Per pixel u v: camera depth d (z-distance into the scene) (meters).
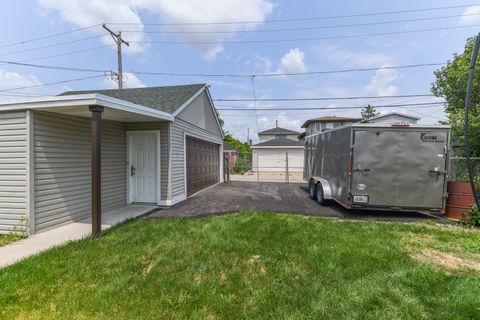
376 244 4.07
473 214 5.46
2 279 2.96
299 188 11.95
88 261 3.46
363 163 5.95
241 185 13.27
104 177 6.70
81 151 5.94
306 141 10.57
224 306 2.46
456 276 3.00
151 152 7.65
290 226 5.05
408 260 3.46
